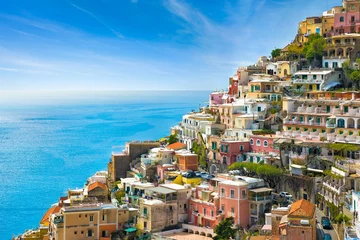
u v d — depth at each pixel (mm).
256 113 161875
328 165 127500
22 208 177250
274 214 104500
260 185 124000
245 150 149250
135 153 172500
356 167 113375
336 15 194500
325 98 149375
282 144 138250
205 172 152625
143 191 135250
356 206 93750
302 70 180250
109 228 121312
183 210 129750
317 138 137625
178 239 117750
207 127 168875
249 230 113375
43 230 132000
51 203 182750
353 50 174125
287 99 151375
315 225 102250
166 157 162125
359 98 146000
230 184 119938
